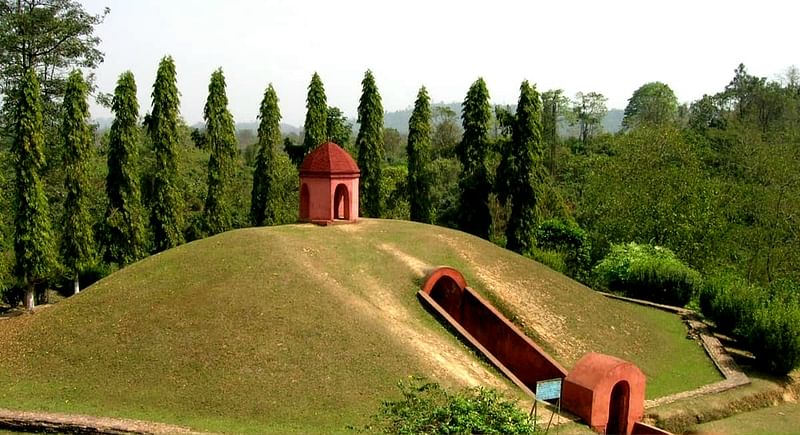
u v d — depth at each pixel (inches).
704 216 1578.5
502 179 1659.7
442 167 2329.0
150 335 759.7
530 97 1616.6
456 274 953.5
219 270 881.5
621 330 1032.2
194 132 1734.7
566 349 916.0
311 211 1109.1
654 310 1252.5
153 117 1497.3
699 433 758.5
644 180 1669.5
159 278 890.1
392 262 975.6
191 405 649.0
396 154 4040.4
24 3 1606.8
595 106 3614.7
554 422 672.4
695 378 912.3
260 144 1676.9
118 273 972.6
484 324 916.0
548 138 2851.9
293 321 768.3
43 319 860.0
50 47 1617.9
